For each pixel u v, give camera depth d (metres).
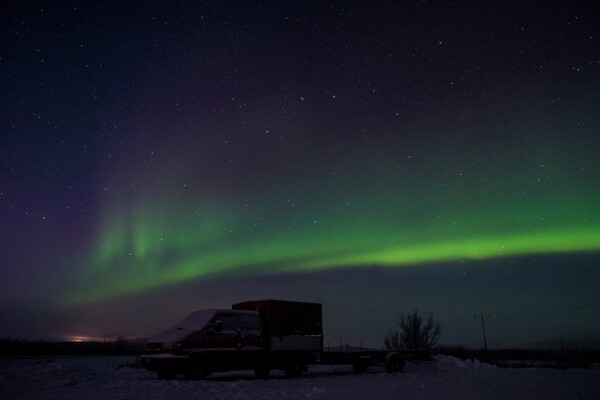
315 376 20.39
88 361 40.56
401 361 22.97
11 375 17.16
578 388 15.01
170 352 16.73
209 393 12.88
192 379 16.81
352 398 12.12
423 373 22.39
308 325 20.69
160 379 17.23
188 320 18.45
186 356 16.78
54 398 11.88
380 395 12.81
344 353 21.50
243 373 22.56
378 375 20.95
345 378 19.05
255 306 20.02
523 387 15.28
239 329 18.61
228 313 18.59
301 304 20.75
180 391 13.25
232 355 18.08
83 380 16.20
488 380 18.11
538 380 18.14
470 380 18.08
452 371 23.88
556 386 15.66
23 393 12.93
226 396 12.28
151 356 16.89
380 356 22.58
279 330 19.66
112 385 14.66
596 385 16.06
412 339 42.78
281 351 19.45
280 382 16.58
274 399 11.79
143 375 19.44
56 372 18.08
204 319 18.03
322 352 20.86
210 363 17.45
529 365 35.31
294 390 13.73
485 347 55.91
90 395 12.37
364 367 22.72
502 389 14.62
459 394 13.18
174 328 18.12
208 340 17.59
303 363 20.19
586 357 59.88
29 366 19.09
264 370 19.05
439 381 17.56
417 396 12.66
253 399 11.76
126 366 25.69
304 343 20.30
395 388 14.78
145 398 11.84
